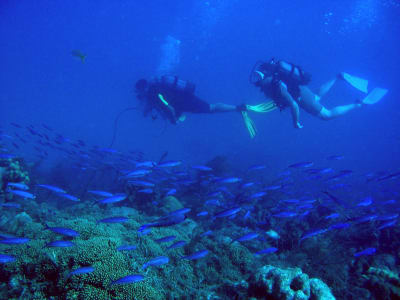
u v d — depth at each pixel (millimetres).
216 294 4109
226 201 8500
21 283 3357
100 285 3262
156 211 7348
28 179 8328
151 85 8664
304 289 3264
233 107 9078
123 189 8477
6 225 5273
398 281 4574
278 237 6383
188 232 6340
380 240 6488
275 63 7941
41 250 3676
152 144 36844
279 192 9969
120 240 4414
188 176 9703
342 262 5551
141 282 3543
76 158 9945
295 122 7672
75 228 4367
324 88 8805
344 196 15570
